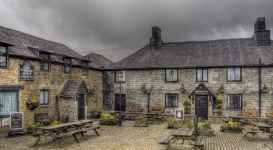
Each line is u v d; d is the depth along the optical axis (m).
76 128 11.02
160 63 18.34
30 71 12.50
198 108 16.73
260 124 10.84
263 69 15.67
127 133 11.42
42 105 13.27
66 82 15.32
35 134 8.62
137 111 17.55
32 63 12.68
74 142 9.37
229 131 11.59
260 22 17.70
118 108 19.33
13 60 11.60
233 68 16.34
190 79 17.28
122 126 13.60
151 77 18.33
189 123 11.60
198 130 10.81
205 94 16.06
